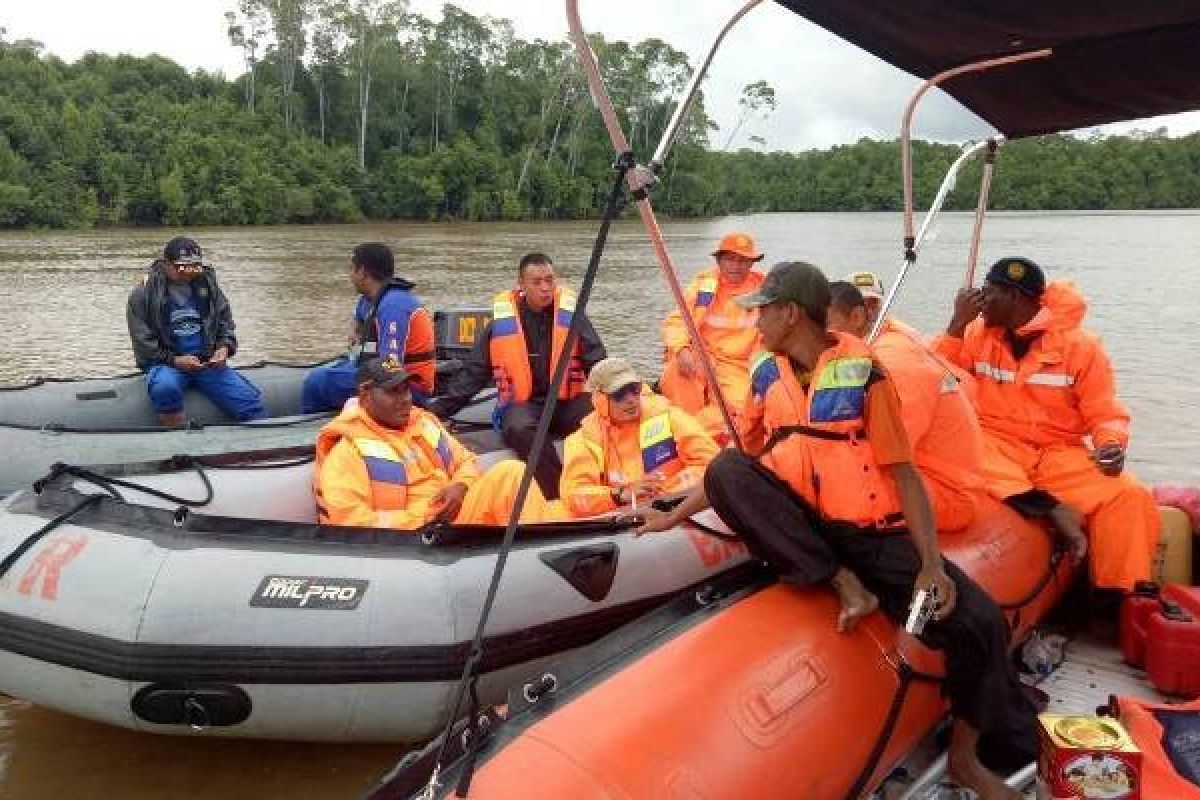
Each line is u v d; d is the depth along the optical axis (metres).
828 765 2.61
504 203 60.53
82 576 3.41
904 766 3.12
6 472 5.12
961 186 50.25
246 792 3.54
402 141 70.00
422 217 59.34
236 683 3.33
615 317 16.42
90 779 3.59
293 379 7.05
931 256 32.38
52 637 3.38
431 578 3.49
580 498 4.41
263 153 54.59
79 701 3.44
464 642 3.45
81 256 29.08
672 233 47.47
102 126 50.19
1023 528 3.80
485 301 17.95
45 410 5.96
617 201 2.55
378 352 5.78
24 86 56.62
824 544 2.81
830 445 2.76
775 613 2.80
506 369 5.44
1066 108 4.09
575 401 5.51
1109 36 3.35
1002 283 4.16
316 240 38.78
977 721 2.76
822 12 3.16
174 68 69.31
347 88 69.19
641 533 3.23
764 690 2.58
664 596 4.06
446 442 4.53
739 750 2.45
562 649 3.75
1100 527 3.96
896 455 2.67
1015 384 4.21
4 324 14.99
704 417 5.89
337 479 4.13
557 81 69.25
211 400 6.48
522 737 2.38
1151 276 24.61
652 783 2.30
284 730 3.47
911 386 3.10
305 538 3.55
